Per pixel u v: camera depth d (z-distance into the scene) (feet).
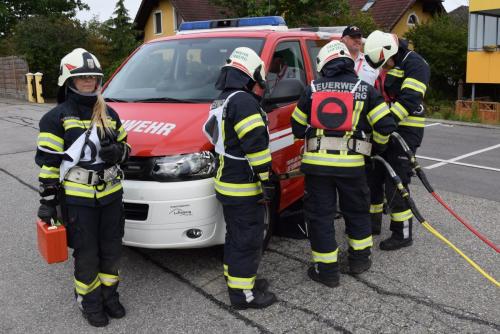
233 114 10.76
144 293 12.47
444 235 16.02
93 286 10.98
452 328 10.83
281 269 13.70
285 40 15.90
